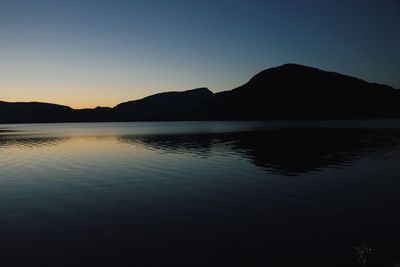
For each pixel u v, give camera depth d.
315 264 12.37
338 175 30.50
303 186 26.02
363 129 127.06
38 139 94.50
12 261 13.00
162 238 15.30
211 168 35.75
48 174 33.69
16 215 19.30
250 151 52.34
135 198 23.03
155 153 51.56
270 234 15.55
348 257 12.90
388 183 26.75
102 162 42.28
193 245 14.40
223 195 23.47
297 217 18.06
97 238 15.41
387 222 16.97
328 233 15.52
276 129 138.62
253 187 25.91
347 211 19.06
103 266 12.51
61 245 14.60
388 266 12.09
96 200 22.64
